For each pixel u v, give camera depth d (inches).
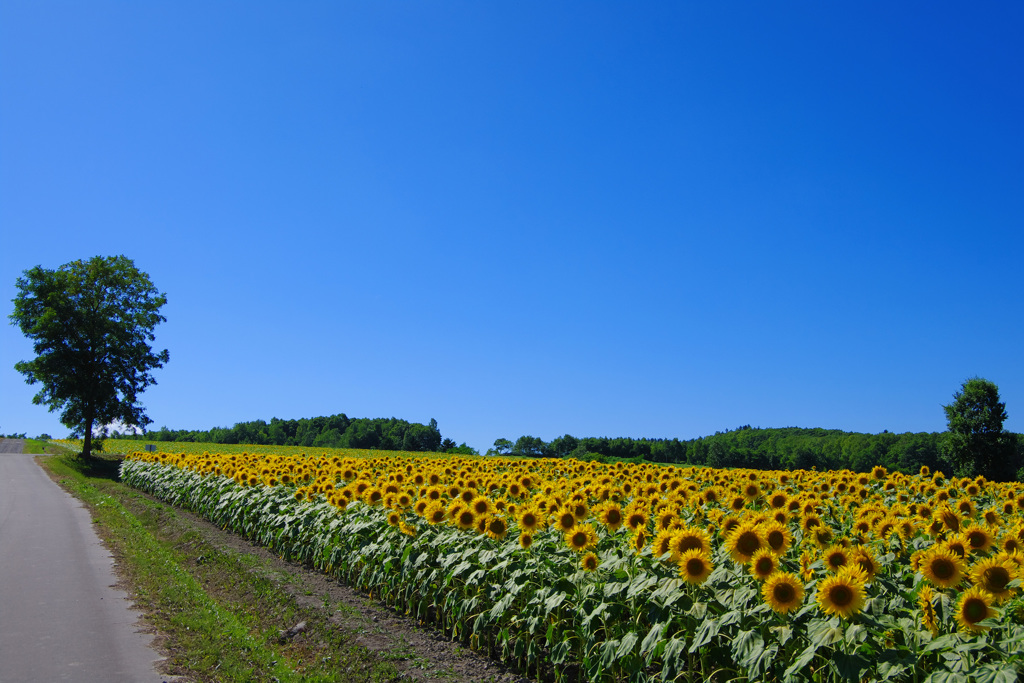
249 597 439.2
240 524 673.6
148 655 323.9
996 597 195.2
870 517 337.1
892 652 179.0
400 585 389.1
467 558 337.7
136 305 2057.1
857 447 2561.5
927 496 567.8
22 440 4104.3
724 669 215.2
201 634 355.9
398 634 350.0
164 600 426.6
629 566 260.8
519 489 468.8
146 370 2064.5
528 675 295.7
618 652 230.1
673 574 234.1
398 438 4680.1
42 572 510.6
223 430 5634.8
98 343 1961.1
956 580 204.5
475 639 325.7
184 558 576.7
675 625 231.6
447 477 586.9
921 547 287.4
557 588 279.9
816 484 586.9
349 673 305.7
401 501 426.3
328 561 490.9
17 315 1923.0
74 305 1942.7
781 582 197.6
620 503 426.6
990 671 164.7
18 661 313.7
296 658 332.2
